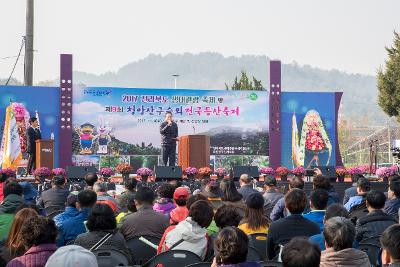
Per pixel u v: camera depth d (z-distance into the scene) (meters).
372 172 27.03
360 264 5.72
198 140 27.39
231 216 7.53
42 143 26.83
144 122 30.83
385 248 5.22
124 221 9.05
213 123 31.36
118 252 7.02
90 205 9.03
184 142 27.98
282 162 31.55
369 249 7.92
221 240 4.89
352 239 5.77
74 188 19.70
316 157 31.75
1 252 7.45
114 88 30.62
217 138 31.38
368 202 8.69
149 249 8.61
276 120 31.34
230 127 31.45
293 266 4.09
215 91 31.38
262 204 8.68
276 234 7.86
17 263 6.07
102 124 30.50
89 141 30.36
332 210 7.55
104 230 7.47
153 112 30.91
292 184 12.51
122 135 30.67
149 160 30.81
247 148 31.52
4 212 9.33
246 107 31.55
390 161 51.81
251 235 8.52
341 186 23.91
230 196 10.23
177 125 31.02
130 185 12.27
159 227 8.99
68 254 4.32
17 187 10.54
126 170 23.36
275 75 31.44
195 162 27.33
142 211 9.09
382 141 60.53
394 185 10.53
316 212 8.63
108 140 30.52
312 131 31.72
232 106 31.50
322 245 7.05
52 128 29.95
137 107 30.81
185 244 7.59
